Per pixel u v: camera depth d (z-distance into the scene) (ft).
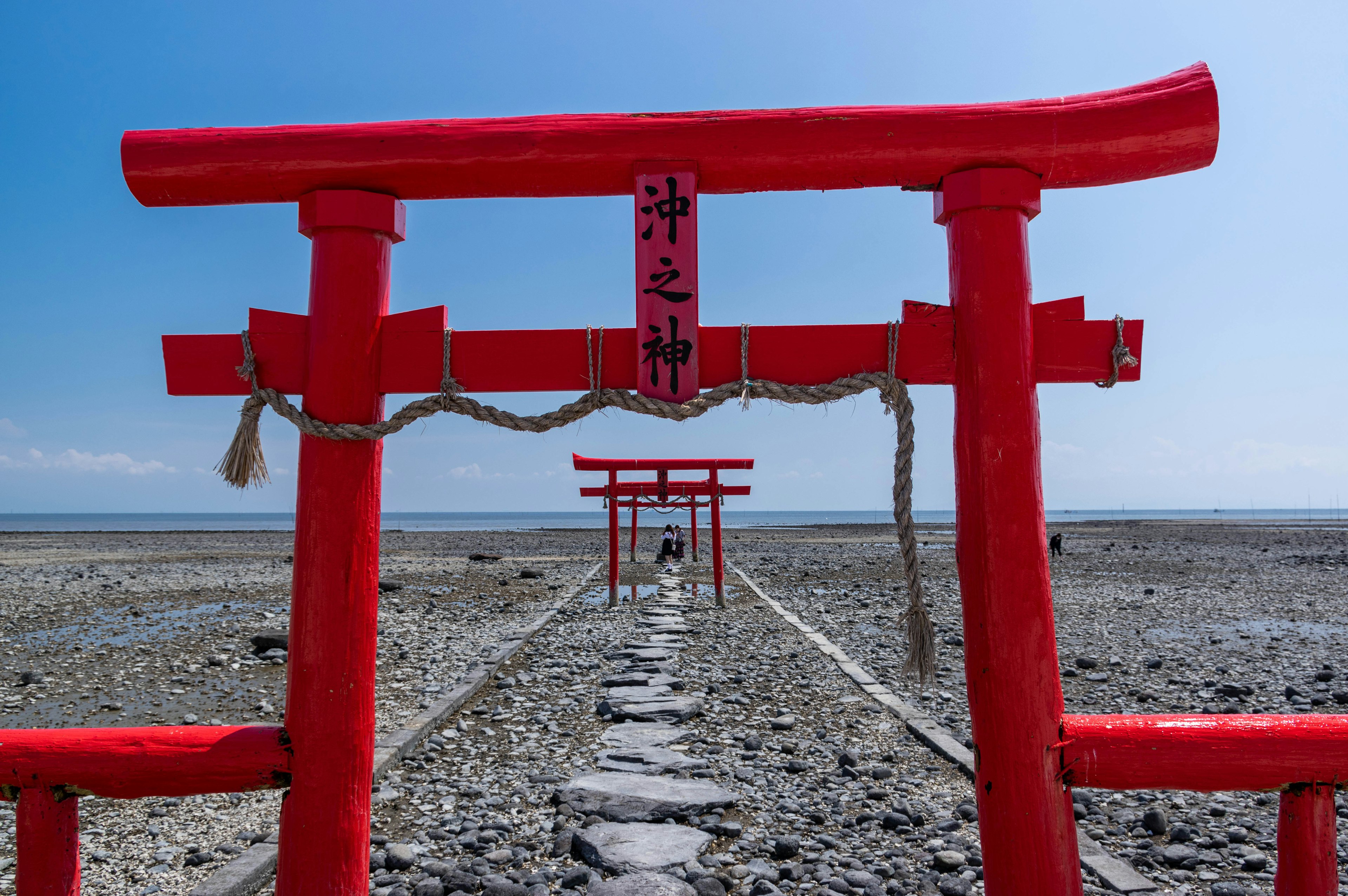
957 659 32.22
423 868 13.52
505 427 8.37
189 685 28.71
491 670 28.30
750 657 31.86
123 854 14.29
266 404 8.17
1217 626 41.19
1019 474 7.67
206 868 13.76
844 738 20.94
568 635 37.29
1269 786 7.41
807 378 8.31
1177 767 7.36
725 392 8.18
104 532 192.24
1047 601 7.69
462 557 98.32
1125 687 27.66
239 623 41.81
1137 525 231.91
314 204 8.13
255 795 17.28
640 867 13.03
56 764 7.62
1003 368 7.75
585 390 8.36
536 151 8.09
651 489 57.77
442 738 20.88
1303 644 35.73
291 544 136.87
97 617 44.04
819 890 12.71
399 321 8.34
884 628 39.91
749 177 8.29
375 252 8.30
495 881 12.65
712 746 20.03
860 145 7.97
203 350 8.36
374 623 8.31
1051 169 7.93
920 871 13.41
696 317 8.20
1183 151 7.80
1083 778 7.47
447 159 8.07
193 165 7.99
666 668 29.04
